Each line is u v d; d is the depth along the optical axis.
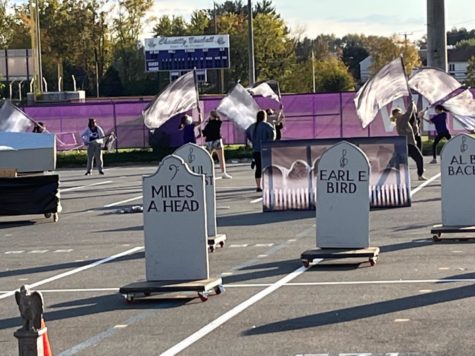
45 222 20.45
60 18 89.62
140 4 90.00
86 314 10.63
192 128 29.62
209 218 15.26
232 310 10.47
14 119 28.64
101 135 34.75
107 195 26.14
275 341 8.98
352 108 41.09
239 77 88.38
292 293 11.27
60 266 14.34
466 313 9.84
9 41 95.31
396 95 25.05
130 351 8.85
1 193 20.44
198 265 11.38
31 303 6.88
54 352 8.91
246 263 13.67
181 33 98.75
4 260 15.23
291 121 41.50
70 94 67.50
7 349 9.16
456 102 30.41
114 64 91.88
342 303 10.56
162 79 89.50
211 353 8.64
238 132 42.59
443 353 8.30
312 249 14.01
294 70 91.88
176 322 10.01
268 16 92.25
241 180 28.69
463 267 12.55
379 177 20.00
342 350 8.55
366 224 13.13
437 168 29.61
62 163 40.72
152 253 11.45
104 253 15.44
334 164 13.16
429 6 39.59
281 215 19.64
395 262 13.13
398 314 9.91
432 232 14.98
